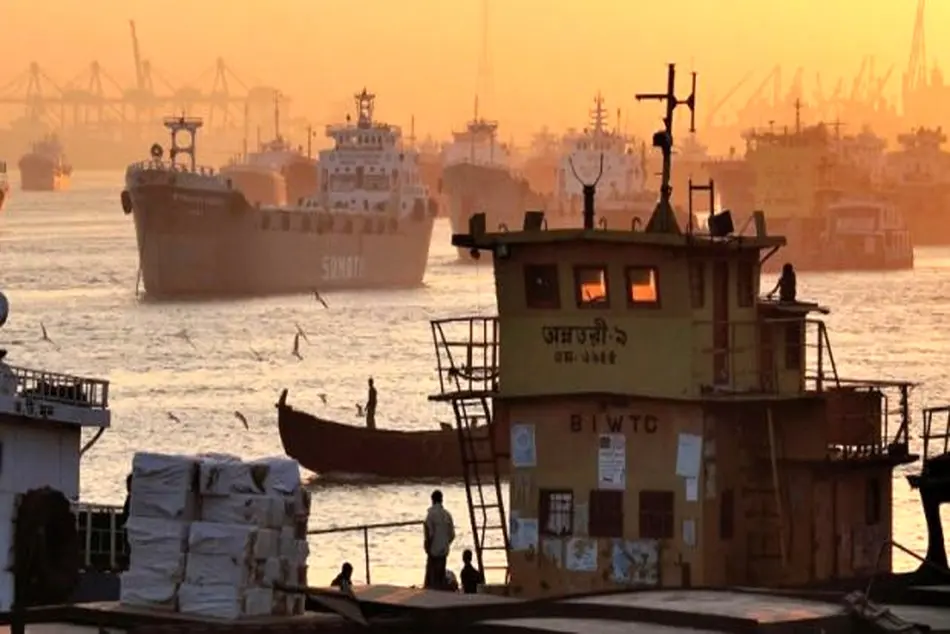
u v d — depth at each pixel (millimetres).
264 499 104375
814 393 148875
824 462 146875
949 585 137500
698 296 142125
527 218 150000
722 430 142500
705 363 141625
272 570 104688
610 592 113500
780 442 146250
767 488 144875
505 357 146375
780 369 149750
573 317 144000
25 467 141875
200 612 103875
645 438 142125
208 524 104250
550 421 144625
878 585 138500
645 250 141375
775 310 150250
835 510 150250
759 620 101750
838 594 110438
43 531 140000
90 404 148000
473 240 145750
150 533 104938
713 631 102500
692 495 140625
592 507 143375
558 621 105438
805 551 146875
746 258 146250
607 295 143000
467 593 124688
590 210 152250
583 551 143250
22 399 140625
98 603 111875
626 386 142500
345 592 108250
